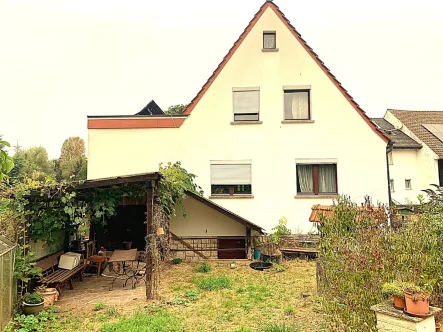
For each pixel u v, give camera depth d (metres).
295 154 13.36
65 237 10.12
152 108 18.78
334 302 5.11
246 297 7.55
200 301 7.34
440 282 4.75
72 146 49.09
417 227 5.38
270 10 13.74
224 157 13.35
